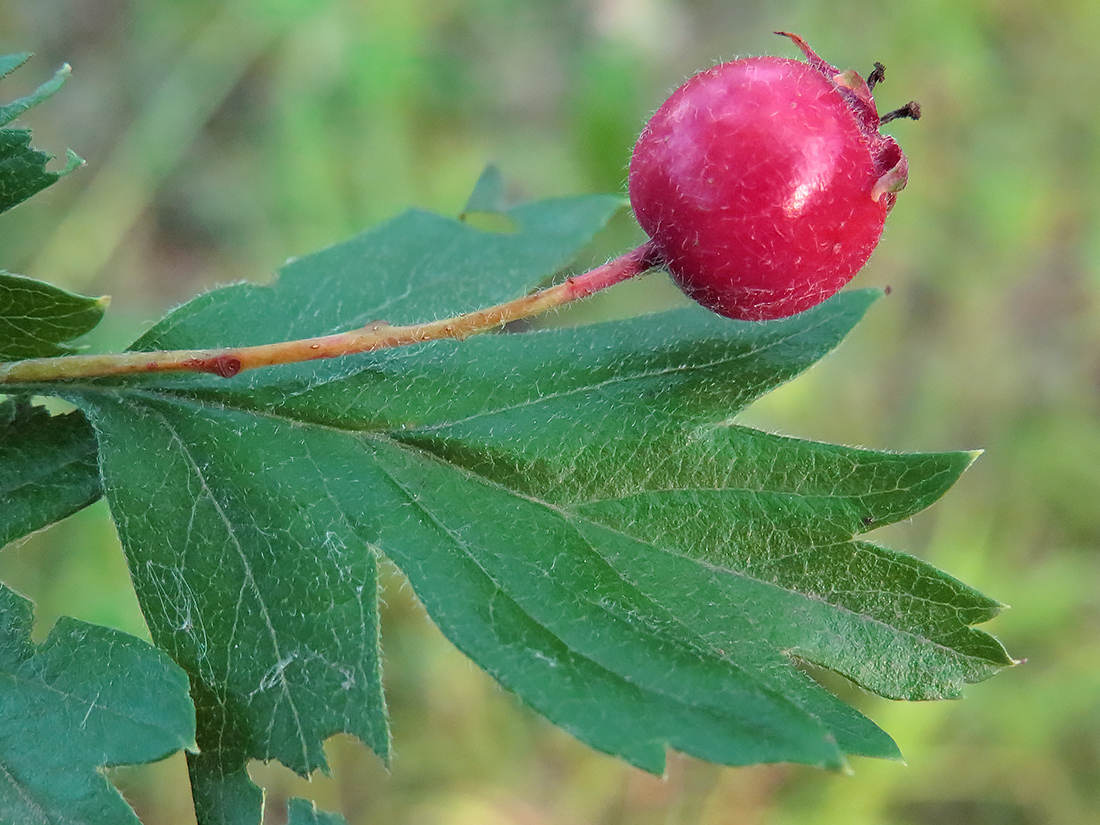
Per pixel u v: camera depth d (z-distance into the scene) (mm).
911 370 228
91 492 103
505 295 116
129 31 227
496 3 258
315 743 97
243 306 110
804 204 98
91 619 160
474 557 101
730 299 102
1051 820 180
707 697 94
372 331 100
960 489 213
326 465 103
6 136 102
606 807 181
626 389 106
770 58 101
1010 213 232
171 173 219
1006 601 195
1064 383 229
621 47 231
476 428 105
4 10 222
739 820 180
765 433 104
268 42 216
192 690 98
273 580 100
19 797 94
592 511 103
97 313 103
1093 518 209
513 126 246
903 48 235
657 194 100
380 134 220
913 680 100
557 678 95
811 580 102
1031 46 247
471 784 177
